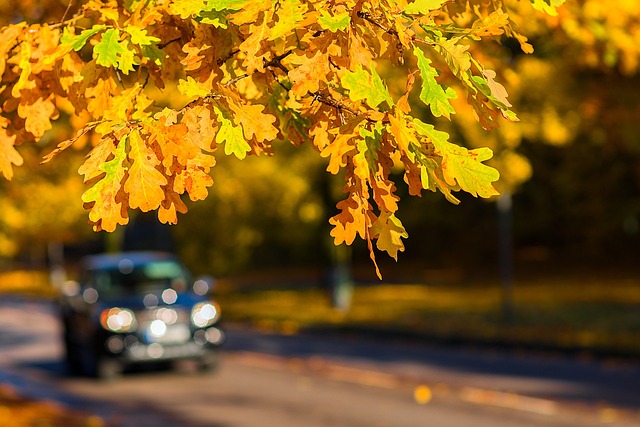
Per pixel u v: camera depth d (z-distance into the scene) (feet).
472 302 98.53
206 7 8.48
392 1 8.58
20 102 10.02
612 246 149.69
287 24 8.06
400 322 80.23
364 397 44.80
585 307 83.82
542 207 150.10
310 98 9.39
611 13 21.02
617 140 50.80
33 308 140.46
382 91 8.07
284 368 56.90
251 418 40.50
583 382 46.26
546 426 36.17
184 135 8.02
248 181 105.29
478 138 45.42
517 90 42.63
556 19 19.06
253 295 139.54
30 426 35.68
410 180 8.33
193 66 9.09
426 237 177.78
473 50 19.02
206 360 53.42
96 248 269.23
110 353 51.24
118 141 7.93
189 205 112.37
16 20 22.71
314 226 116.26
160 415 42.09
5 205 49.80
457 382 48.03
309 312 98.12
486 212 165.89
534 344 59.31
